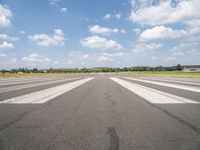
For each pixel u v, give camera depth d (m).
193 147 3.24
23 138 3.66
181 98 9.02
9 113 5.78
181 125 4.53
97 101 8.10
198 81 23.94
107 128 4.29
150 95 10.09
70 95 10.06
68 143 3.41
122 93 10.98
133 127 4.36
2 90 12.84
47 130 4.14
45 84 18.88
